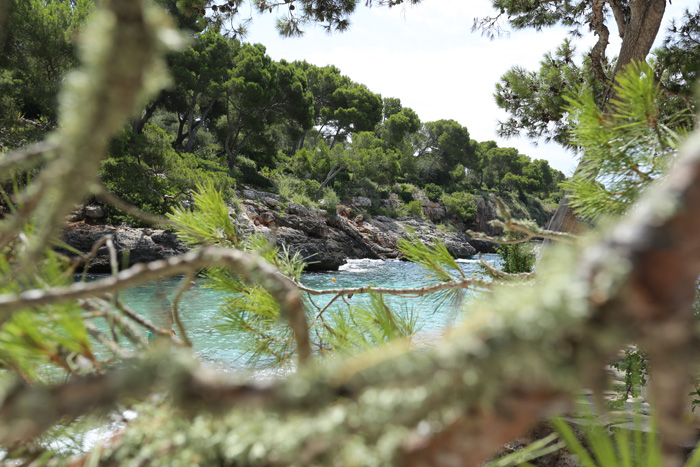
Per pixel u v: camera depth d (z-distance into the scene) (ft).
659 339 0.96
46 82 60.85
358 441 1.57
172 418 2.20
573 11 36.24
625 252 0.94
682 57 27.68
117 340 2.47
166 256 66.54
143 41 0.82
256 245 6.11
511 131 35.29
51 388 1.20
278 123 142.82
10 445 2.45
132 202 69.97
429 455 1.28
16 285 2.32
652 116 4.60
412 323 4.28
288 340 4.91
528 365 0.97
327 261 96.94
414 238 6.23
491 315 1.07
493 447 1.16
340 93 185.37
